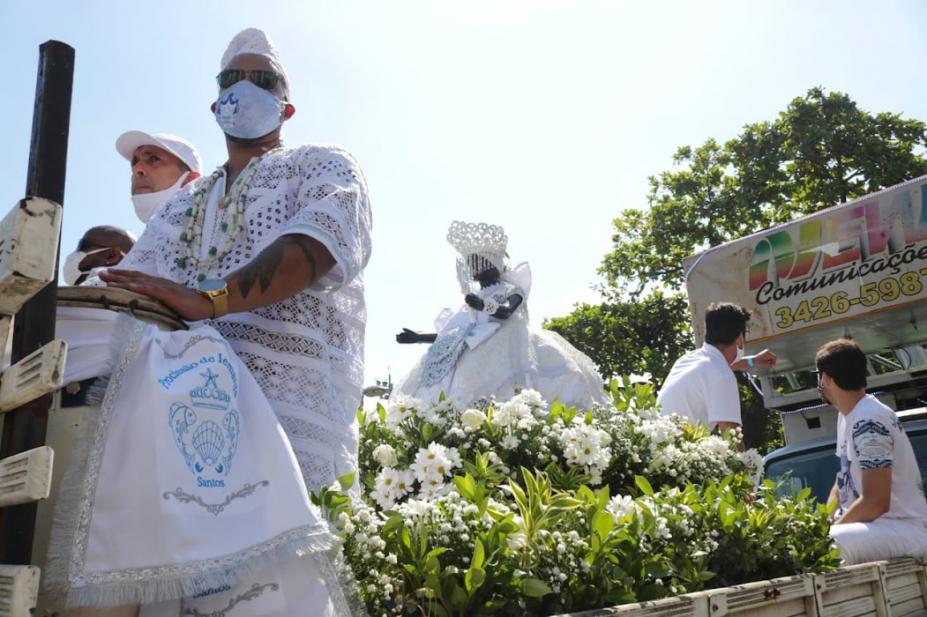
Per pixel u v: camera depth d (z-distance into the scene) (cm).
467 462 309
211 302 180
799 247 835
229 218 221
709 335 516
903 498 419
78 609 153
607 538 238
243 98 234
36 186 149
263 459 164
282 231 199
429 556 203
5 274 133
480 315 589
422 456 291
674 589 248
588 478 338
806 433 727
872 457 413
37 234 136
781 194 2231
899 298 767
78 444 153
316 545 159
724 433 436
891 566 349
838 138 2128
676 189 2322
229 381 169
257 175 225
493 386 554
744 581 291
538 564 220
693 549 269
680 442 407
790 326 827
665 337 2291
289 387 200
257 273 185
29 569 126
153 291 175
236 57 240
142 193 323
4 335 143
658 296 2302
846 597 305
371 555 195
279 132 246
